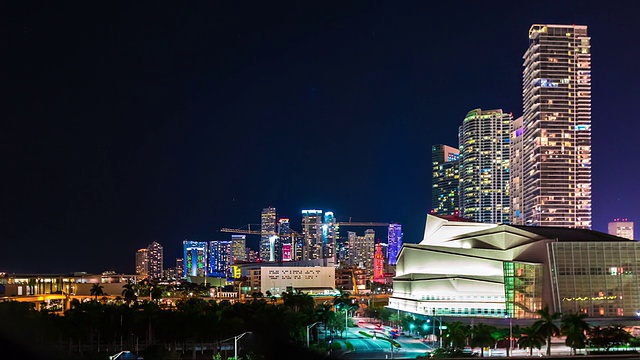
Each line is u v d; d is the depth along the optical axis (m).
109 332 199.62
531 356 165.88
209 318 190.25
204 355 196.62
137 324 198.88
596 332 176.38
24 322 172.50
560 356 155.38
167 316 194.88
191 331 186.50
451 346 193.75
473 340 168.38
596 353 172.88
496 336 177.50
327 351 189.50
